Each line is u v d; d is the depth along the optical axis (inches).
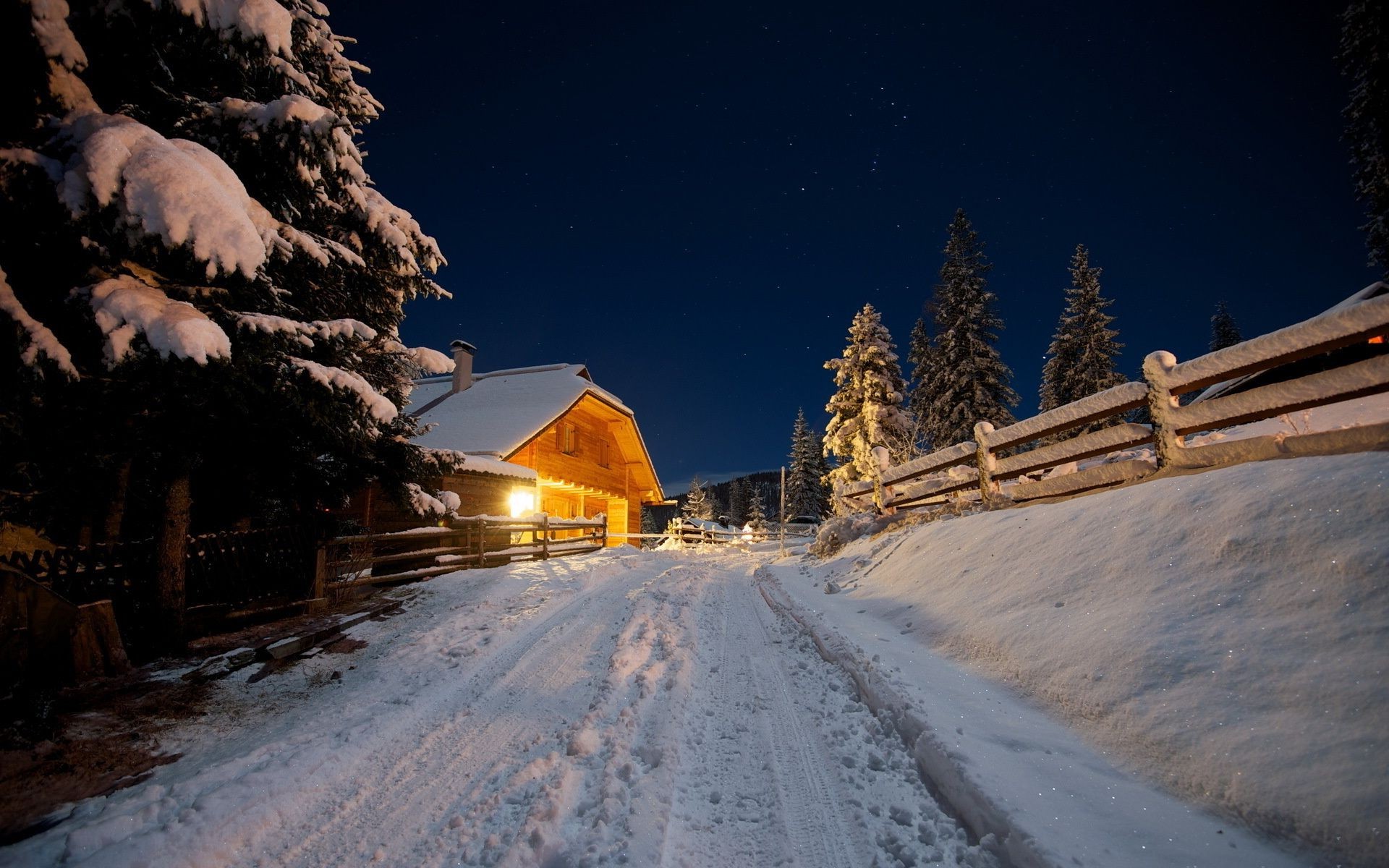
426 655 245.8
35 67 167.8
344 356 289.9
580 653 243.1
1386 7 608.4
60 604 197.5
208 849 116.3
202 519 326.0
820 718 166.9
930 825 112.1
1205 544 153.9
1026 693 153.7
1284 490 148.3
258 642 241.9
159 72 227.0
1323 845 85.2
